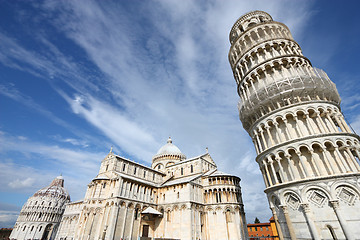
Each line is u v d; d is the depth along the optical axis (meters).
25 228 106.44
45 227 111.06
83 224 47.94
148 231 50.34
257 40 38.34
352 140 24.70
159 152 85.06
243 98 36.22
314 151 25.05
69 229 85.88
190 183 51.88
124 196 47.56
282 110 28.17
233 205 51.62
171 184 55.28
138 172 61.38
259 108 31.33
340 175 21.33
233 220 49.72
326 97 28.91
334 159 24.05
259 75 34.38
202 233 49.16
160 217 52.59
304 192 22.91
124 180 49.16
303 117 27.23
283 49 35.22
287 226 24.34
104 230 42.62
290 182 24.00
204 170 63.88
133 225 47.03
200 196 54.38
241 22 45.53
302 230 22.17
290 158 26.05
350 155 23.64
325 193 21.75
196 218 48.88
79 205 91.00
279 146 26.62
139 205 50.38
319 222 21.28
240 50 40.03
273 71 32.59
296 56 32.41
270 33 38.12
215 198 54.34
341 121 26.88
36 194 121.50
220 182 55.69
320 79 28.45
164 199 55.75
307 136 24.66
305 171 23.67
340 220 19.86
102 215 46.44
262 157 29.45
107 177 53.47
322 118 27.81
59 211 120.12
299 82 28.16
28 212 111.00
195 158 65.25
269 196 28.08
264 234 76.94
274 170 26.98
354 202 20.27
